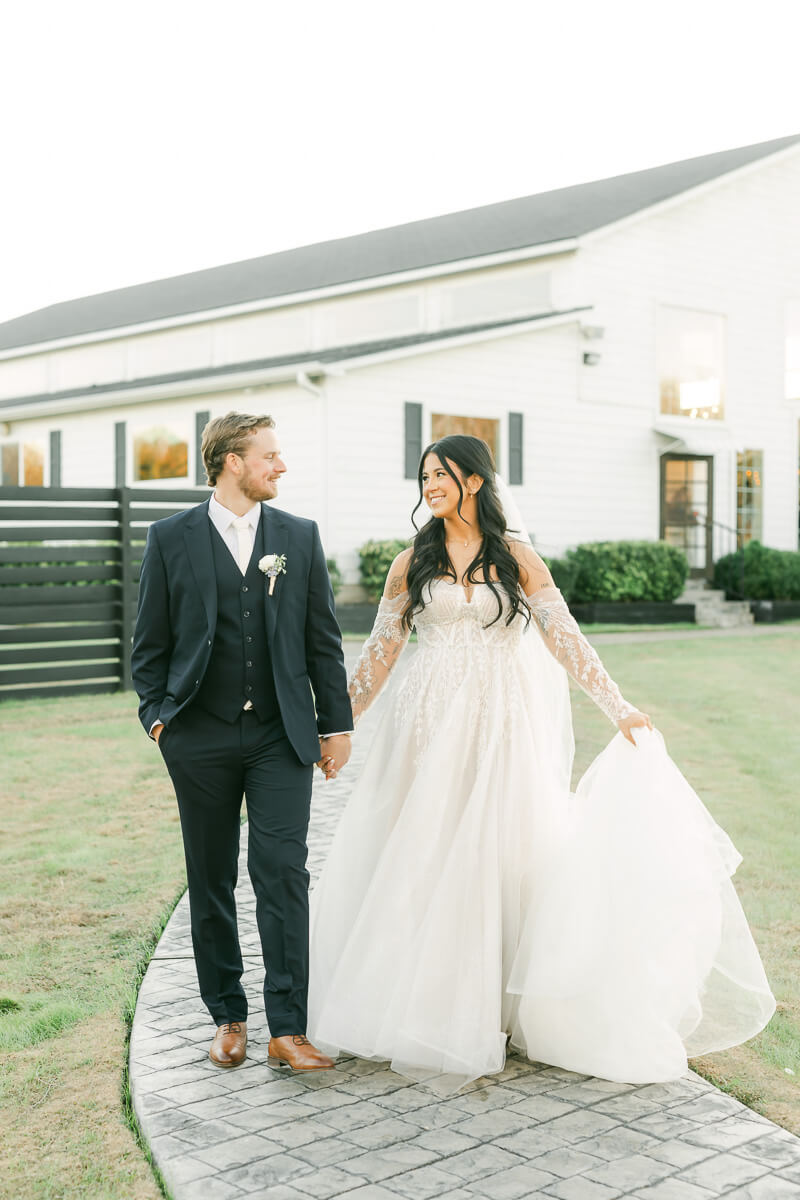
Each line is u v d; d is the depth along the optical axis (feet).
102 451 70.23
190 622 10.73
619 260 64.34
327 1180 8.63
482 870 10.85
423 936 10.65
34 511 34.58
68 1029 11.77
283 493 57.06
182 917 15.20
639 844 10.71
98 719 31.60
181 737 10.75
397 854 11.10
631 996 10.46
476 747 11.32
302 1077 10.51
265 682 10.78
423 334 67.31
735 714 31.83
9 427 78.43
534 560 11.87
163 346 80.07
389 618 12.16
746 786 23.29
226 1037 10.89
